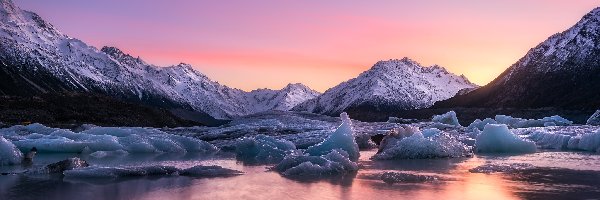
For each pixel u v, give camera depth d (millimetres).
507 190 13430
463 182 14781
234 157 24156
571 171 17188
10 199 12422
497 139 25953
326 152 22422
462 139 30609
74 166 17562
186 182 15008
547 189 13516
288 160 18109
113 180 15375
